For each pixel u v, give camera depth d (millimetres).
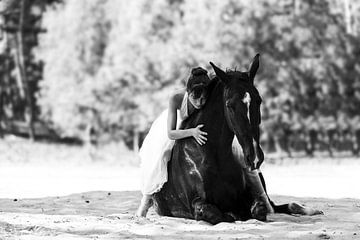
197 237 7945
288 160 33406
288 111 36781
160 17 37875
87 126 39312
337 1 38625
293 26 37000
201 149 9008
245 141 8211
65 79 39969
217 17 36469
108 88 38719
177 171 9359
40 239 7891
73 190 16312
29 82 44375
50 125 41312
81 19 40219
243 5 36500
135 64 37875
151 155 9703
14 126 42719
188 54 36656
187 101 9273
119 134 39250
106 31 39906
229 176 8992
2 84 43344
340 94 37594
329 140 38344
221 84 8938
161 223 8922
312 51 37219
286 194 14898
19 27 43656
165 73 37344
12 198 14070
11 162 32219
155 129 9875
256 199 9164
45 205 12156
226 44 36219
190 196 9188
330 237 7965
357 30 38438
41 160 33812
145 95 37812
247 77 8562
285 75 36656
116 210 11352
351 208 11242
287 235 8031
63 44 40375
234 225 8688
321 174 22484
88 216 10094
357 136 38438
